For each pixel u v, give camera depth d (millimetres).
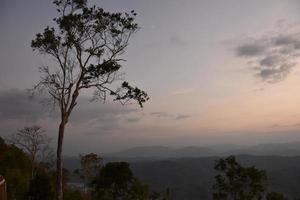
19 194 56969
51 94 32844
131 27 34000
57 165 32094
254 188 63281
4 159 66625
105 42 34031
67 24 32469
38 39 32438
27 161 71375
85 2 33062
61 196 31891
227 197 64812
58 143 32375
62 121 32594
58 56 33188
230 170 64250
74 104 33250
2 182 27938
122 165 54656
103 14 33125
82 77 33219
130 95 34031
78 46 33469
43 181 47938
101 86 33719
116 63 33469
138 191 54875
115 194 55062
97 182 55531
